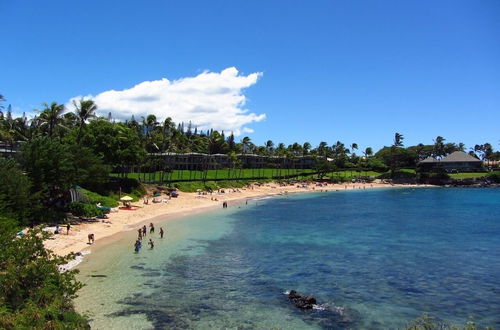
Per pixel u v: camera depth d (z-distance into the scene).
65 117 90.25
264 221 76.50
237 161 183.75
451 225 73.75
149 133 119.88
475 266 42.84
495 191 165.12
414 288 35.16
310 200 125.62
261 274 38.78
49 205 59.56
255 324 26.78
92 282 34.50
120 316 27.39
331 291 34.06
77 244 47.88
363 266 42.47
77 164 65.50
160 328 25.67
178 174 146.88
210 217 79.94
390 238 59.41
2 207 44.50
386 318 28.27
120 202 83.75
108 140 88.12
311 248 51.38
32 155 56.16
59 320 20.05
